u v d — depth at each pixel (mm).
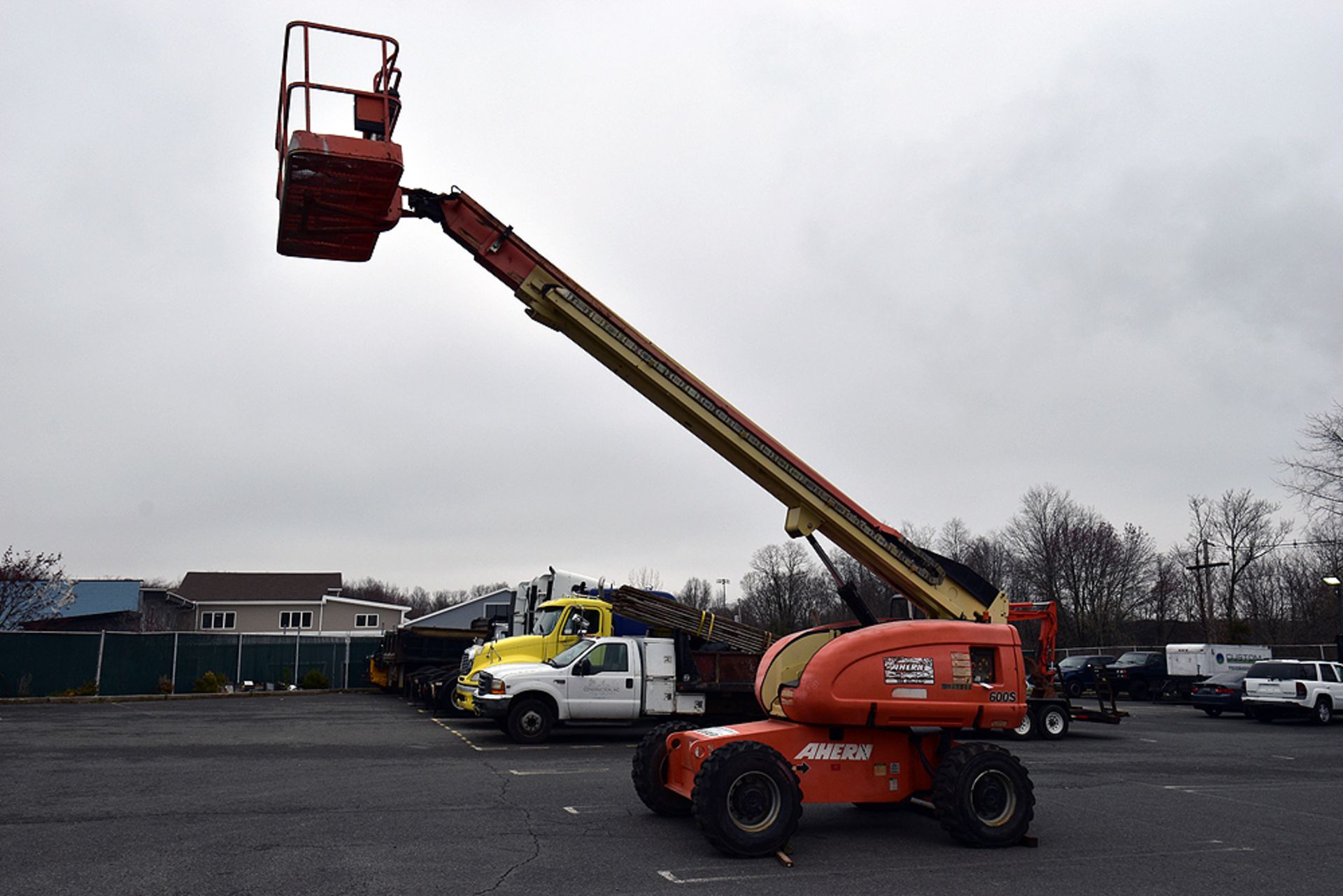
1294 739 21172
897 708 9094
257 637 37156
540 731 17719
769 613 71812
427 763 14516
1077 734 22453
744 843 8195
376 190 9500
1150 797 12273
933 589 12273
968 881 7633
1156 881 7738
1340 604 35188
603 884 7320
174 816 9914
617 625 21125
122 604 49438
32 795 11242
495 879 7410
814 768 9164
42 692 30484
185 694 33031
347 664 40156
